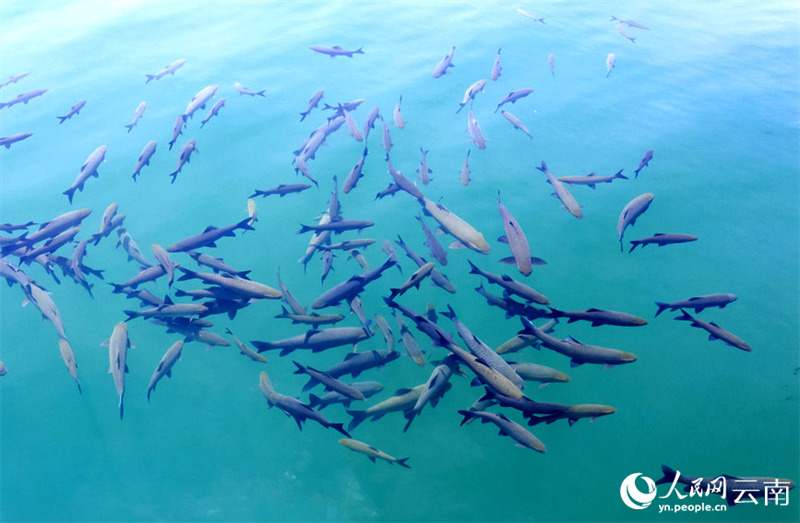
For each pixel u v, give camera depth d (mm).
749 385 3025
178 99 4645
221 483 2838
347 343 3000
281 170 4082
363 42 5246
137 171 3771
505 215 3145
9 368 3176
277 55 5098
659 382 3041
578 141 4148
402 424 2961
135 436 2971
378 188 3928
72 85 4789
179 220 3795
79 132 4383
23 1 6230
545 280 3410
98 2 6203
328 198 3902
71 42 5328
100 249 3639
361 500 2781
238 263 3568
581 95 4520
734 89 4539
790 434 2869
